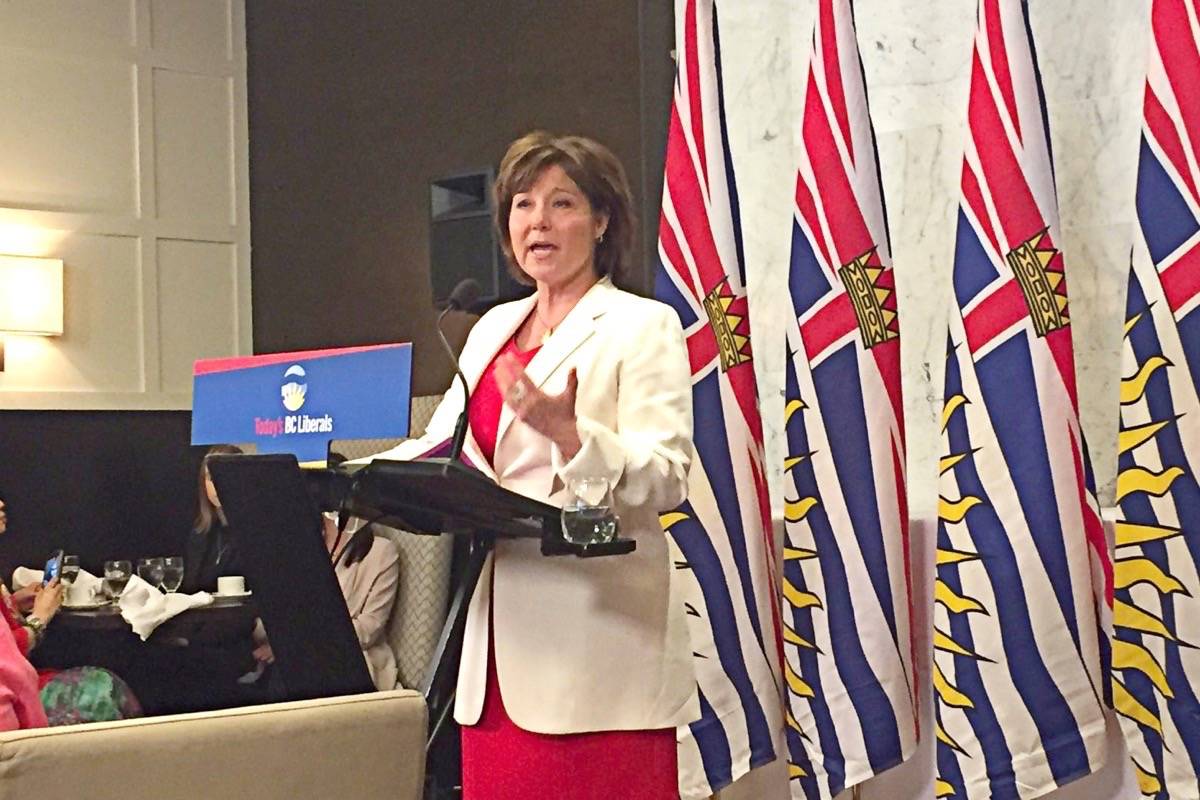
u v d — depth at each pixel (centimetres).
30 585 472
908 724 312
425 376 504
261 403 194
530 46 457
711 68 337
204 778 162
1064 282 290
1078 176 327
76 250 560
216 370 198
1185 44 268
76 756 153
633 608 209
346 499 192
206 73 591
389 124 519
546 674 206
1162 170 269
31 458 546
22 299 536
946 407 301
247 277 599
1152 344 270
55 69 557
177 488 582
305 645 189
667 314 215
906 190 360
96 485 562
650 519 213
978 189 297
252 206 598
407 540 421
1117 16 322
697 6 337
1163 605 270
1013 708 290
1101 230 324
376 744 175
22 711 186
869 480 312
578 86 439
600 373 209
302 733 169
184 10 586
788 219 383
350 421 184
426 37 501
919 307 358
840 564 314
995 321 293
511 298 374
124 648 519
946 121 354
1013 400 291
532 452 208
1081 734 287
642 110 414
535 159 216
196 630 441
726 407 329
